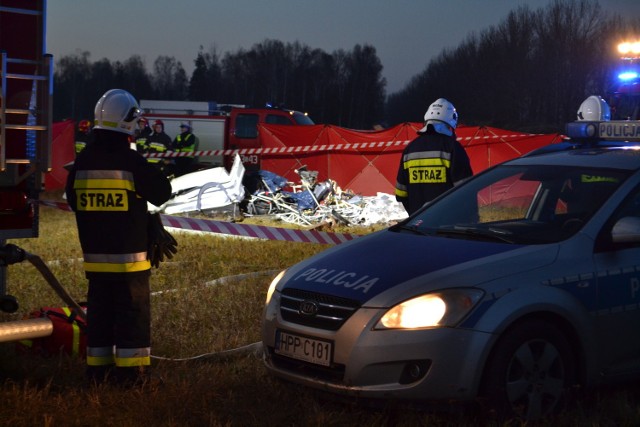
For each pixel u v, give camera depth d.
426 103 114.44
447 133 7.16
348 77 136.50
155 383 5.04
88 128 20.00
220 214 14.42
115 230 5.10
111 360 5.25
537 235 4.92
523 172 5.59
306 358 4.55
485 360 4.23
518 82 68.19
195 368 5.54
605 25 62.59
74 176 5.16
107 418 4.53
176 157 19.95
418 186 7.25
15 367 5.28
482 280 4.36
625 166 5.16
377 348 4.27
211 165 22.62
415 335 4.23
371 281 4.52
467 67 86.75
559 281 4.49
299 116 22.44
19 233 5.19
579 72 63.19
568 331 4.55
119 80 146.75
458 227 5.34
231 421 4.52
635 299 4.75
